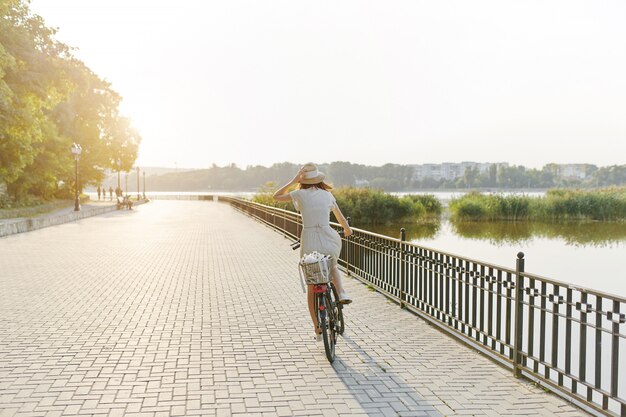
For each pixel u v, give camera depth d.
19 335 6.93
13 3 29.17
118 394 4.90
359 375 5.49
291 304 8.98
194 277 11.72
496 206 44.97
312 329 7.36
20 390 4.98
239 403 4.71
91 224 29.36
